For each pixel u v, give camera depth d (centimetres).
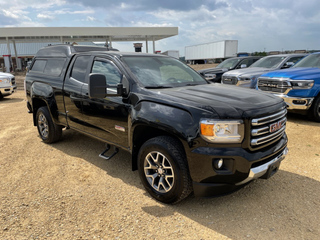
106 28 3169
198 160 267
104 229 268
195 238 255
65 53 476
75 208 304
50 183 365
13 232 264
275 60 962
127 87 346
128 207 306
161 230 267
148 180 321
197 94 317
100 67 397
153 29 3338
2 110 912
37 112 527
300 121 682
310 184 356
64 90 444
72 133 598
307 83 627
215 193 280
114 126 366
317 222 277
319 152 465
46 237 257
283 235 258
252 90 364
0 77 1112
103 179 377
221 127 262
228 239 254
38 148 504
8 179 377
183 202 317
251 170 273
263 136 287
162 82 367
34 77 525
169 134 303
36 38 3394
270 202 316
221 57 3356
